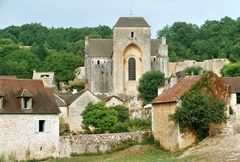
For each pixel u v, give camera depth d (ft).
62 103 310.86
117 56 432.66
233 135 182.60
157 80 402.31
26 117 192.75
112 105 369.30
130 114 345.31
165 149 195.72
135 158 175.32
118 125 245.24
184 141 185.68
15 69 548.72
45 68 558.56
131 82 433.48
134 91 432.25
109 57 442.50
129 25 434.30
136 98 413.59
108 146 206.49
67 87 488.02
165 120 196.95
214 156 155.94
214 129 189.47
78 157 196.03
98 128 251.80
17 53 616.80
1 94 188.34
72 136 204.13
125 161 167.84
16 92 197.16
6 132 188.24
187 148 182.60
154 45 454.40
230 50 626.23
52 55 596.29
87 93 313.94
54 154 197.57
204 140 183.83
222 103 188.44
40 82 206.80
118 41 432.66
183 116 184.34
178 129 186.29
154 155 180.65
